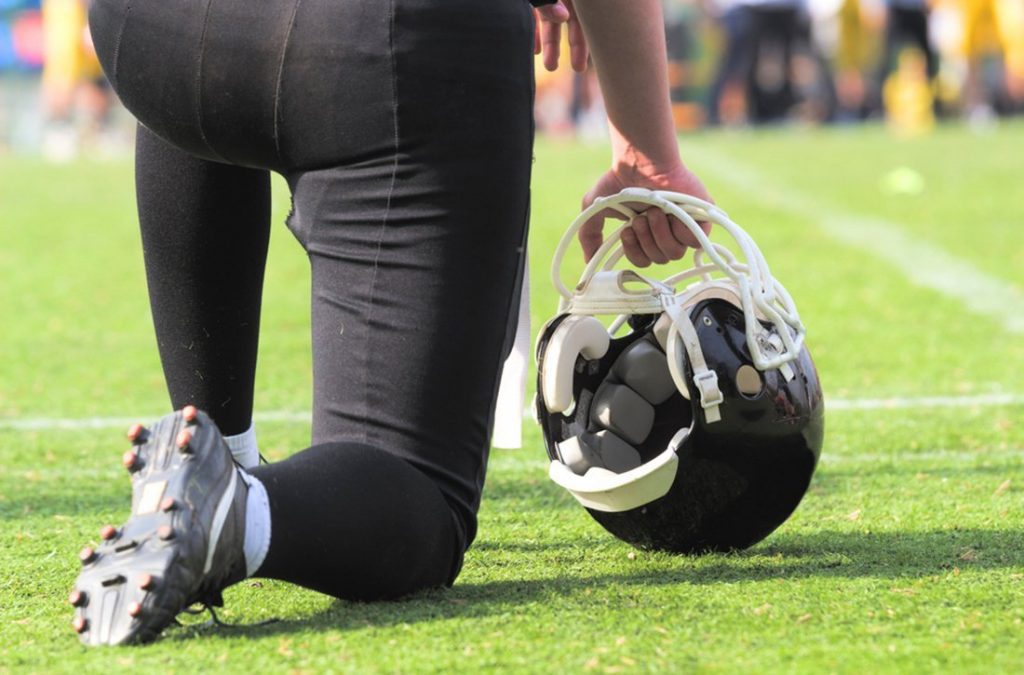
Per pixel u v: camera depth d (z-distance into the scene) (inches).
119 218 1222.9
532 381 579.8
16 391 570.6
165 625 225.8
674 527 288.0
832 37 2390.5
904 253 944.9
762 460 280.5
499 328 253.0
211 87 250.7
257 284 291.9
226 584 231.8
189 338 288.8
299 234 257.9
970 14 2338.8
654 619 243.1
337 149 246.8
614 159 290.5
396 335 247.4
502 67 245.1
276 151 253.9
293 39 243.6
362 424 250.5
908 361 607.5
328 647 226.7
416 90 241.0
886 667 217.6
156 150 282.7
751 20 2373.3
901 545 303.7
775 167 1568.7
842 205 1214.9
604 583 271.3
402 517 244.1
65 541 331.3
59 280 885.8
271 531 231.8
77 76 2154.3
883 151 1765.5
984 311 734.5
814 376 288.7
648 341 288.7
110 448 463.5
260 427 493.7
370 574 244.7
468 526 260.2
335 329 251.6
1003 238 1000.9
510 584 271.0
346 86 242.2
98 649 224.8
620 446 288.4
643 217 291.9
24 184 1552.7
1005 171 1466.5
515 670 215.8
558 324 285.3
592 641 230.4
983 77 2412.6
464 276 246.5
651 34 270.7
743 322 281.0
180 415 227.3
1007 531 317.4
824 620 242.5
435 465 251.0
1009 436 456.4
